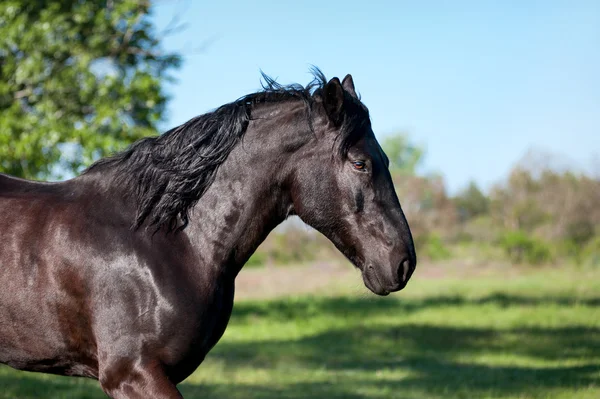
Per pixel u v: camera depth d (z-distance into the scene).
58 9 11.15
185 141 3.27
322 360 8.40
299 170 3.24
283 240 25.64
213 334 3.22
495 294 15.62
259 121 3.30
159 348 3.05
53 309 3.13
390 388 6.64
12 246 3.18
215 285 3.21
